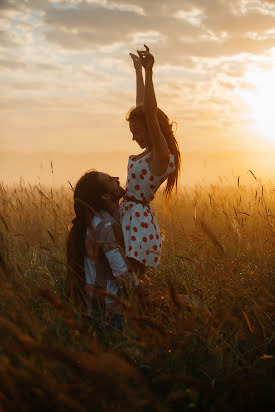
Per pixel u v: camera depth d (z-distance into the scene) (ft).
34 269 13.97
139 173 11.27
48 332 8.47
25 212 21.58
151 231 11.40
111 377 6.52
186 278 13.43
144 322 9.29
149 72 10.46
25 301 9.78
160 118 11.60
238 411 7.59
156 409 7.16
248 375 8.30
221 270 13.25
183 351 8.41
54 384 6.64
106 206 11.23
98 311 10.32
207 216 21.43
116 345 8.43
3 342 7.84
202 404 7.61
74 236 11.05
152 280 13.71
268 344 9.62
